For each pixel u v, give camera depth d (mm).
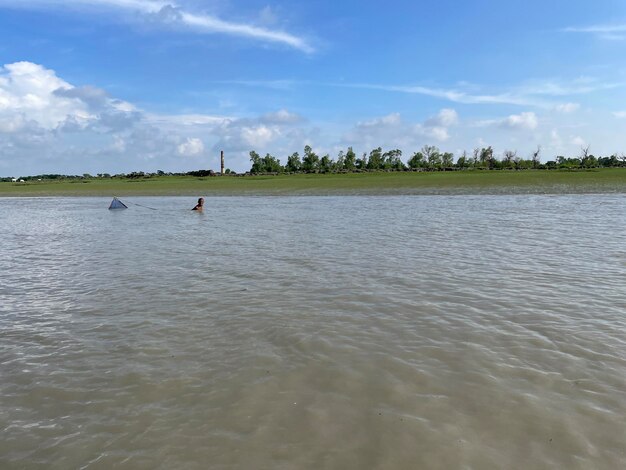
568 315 9250
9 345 8422
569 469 4824
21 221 31156
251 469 4918
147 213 35719
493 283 11758
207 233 22578
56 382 6953
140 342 8375
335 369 7113
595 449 5133
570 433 5410
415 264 14172
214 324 9188
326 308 10023
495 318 9172
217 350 7938
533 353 7531
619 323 8758
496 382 6602
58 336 8805
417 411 5930
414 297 10695
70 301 11062
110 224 28062
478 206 34156
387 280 12289
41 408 6250
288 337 8406
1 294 11828
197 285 12188
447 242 18172
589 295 10539
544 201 36969
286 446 5289
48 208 44031
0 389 6789
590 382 6551
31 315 10102
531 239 18422
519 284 11617
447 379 6730
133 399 6402
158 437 5523
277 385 6672
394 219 27109
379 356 7531
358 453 5141
